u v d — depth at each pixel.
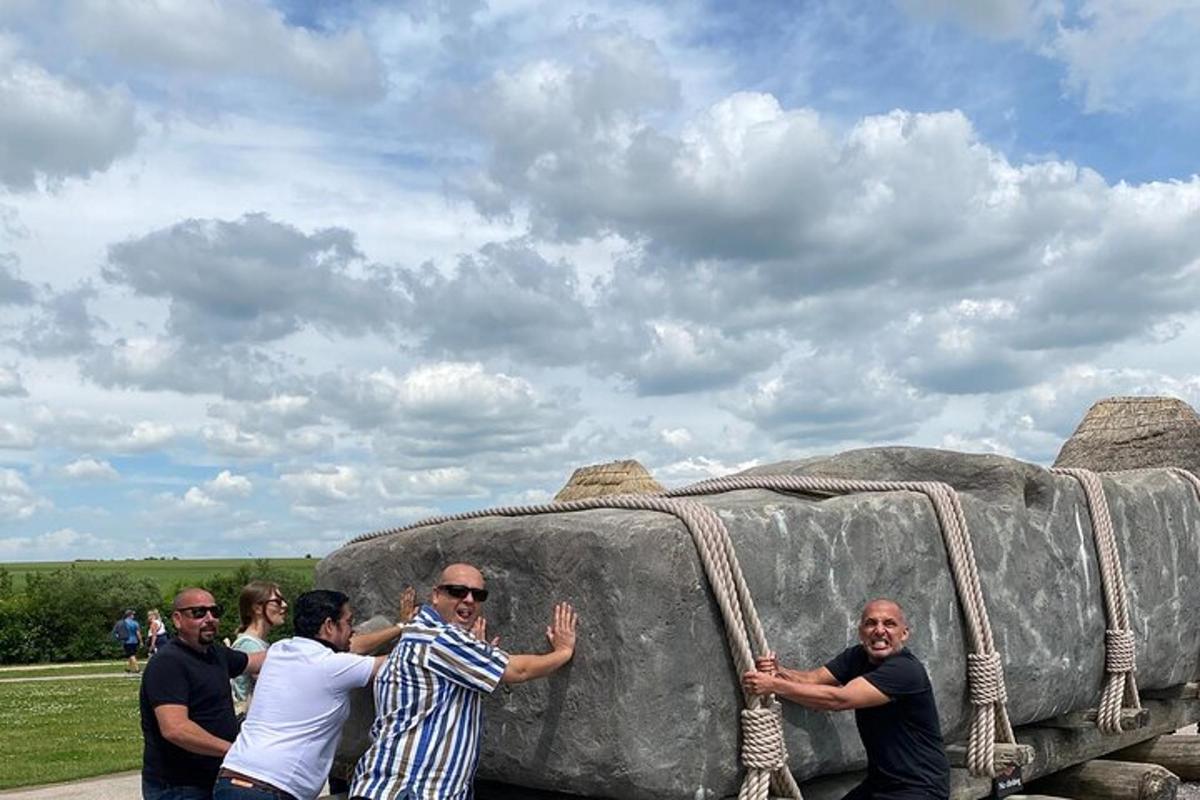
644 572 4.97
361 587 6.15
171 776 5.54
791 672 5.28
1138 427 12.58
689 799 5.03
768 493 6.29
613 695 4.93
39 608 33.00
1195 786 7.97
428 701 4.68
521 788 5.53
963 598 6.23
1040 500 7.04
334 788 6.39
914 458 7.04
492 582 5.44
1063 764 7.18
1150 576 7.67
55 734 14.12
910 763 5.13
